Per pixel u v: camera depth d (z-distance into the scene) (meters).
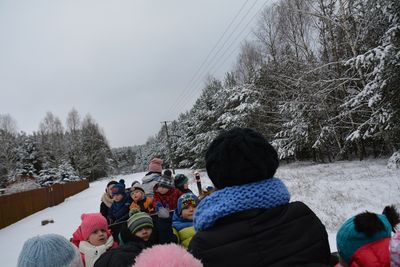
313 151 29.30
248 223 1.62
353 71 21.08
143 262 1.39
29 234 12.55
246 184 1.70
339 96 24.44
